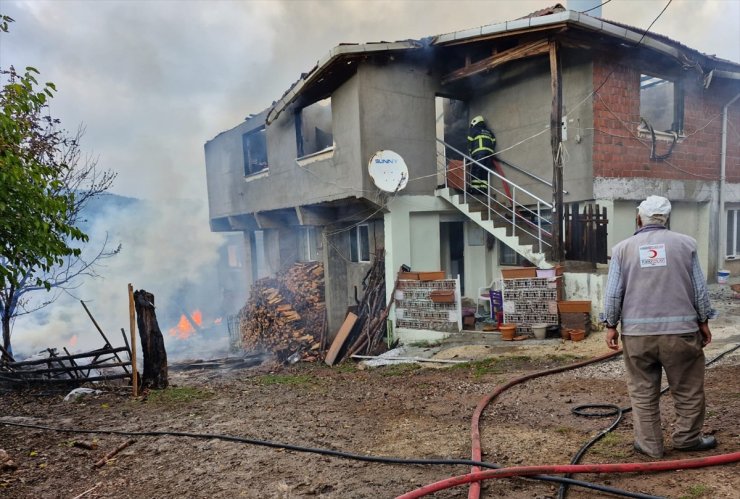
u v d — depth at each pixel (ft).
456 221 39.45
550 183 32.48
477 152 35.53
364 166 32.65
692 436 10.07
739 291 33.42
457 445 12.19
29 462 12.63
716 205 39.60
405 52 33.09
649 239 10.11
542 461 10.68
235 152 52.24
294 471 11.19
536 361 23.18
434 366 25.86
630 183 32.27
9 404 20.63
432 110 35.94
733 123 40.52
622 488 8.93
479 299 36.83
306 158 39.19
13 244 17.44
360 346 34.99
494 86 36.47
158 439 14.20
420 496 8.93
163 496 10.22
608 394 16.03
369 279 38.06
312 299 42.32
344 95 34.01
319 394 20.56
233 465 11.81
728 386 15.25
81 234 19.77
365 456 11.71
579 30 27.63
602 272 27.58
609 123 30.83
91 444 13.73
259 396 20.49
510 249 36.47
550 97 32.22
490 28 29.27
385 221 34.78
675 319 9.65
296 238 51.78
